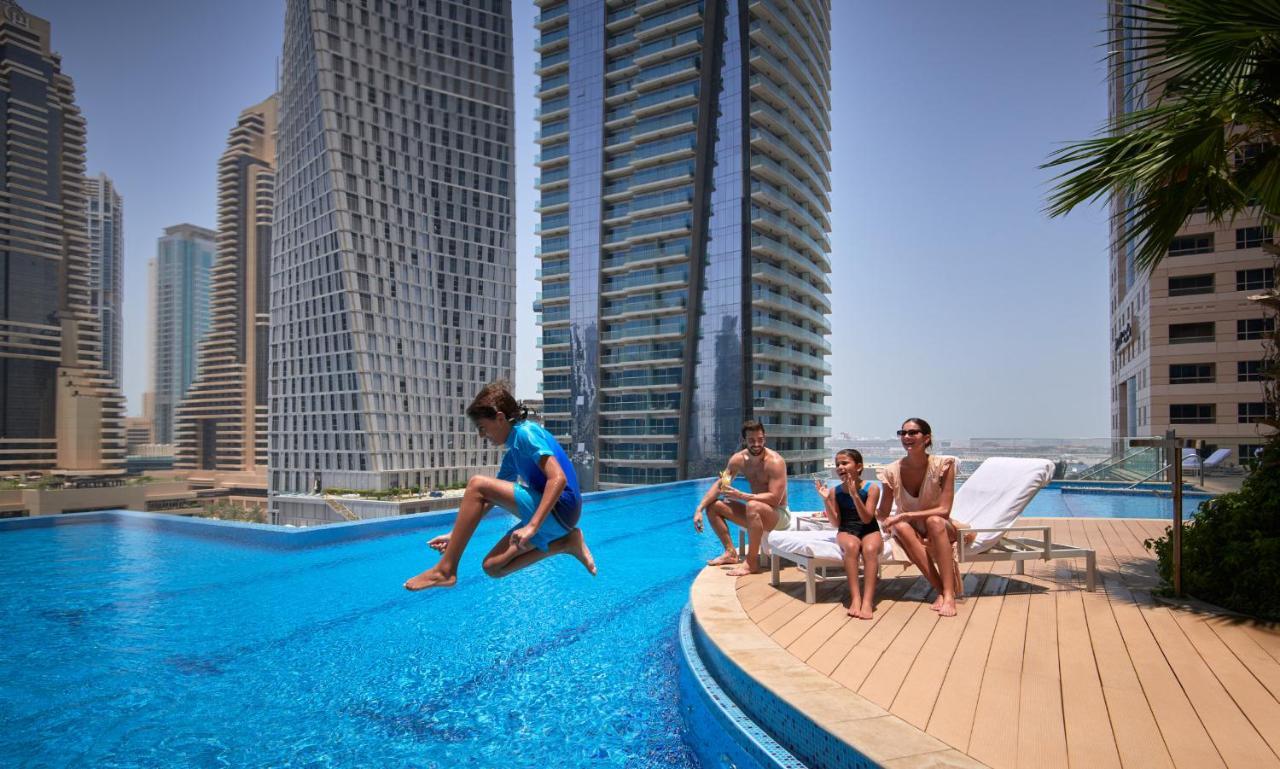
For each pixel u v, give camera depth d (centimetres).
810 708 322
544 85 8931
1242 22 454
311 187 10912
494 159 12731
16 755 381
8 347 16888
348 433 10425
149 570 908
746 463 669
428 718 429
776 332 7750
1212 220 583
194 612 682
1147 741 284
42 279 17575
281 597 745
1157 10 496
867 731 298
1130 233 586
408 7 11638
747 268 7356
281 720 425
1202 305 4428
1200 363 4419
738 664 388
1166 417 4478
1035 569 653
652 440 7825
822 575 611
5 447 16638
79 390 17938
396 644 572
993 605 516
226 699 459
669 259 7738
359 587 795
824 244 9225
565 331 8531
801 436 8344
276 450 11512
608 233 8288
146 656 544
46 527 1247
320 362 10812
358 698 461
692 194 7625
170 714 435
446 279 11775
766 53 7688
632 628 615
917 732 296
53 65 18275
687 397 7631
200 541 1134
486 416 339
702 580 609
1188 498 1623
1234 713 310
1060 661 386
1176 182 552
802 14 8400
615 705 451
